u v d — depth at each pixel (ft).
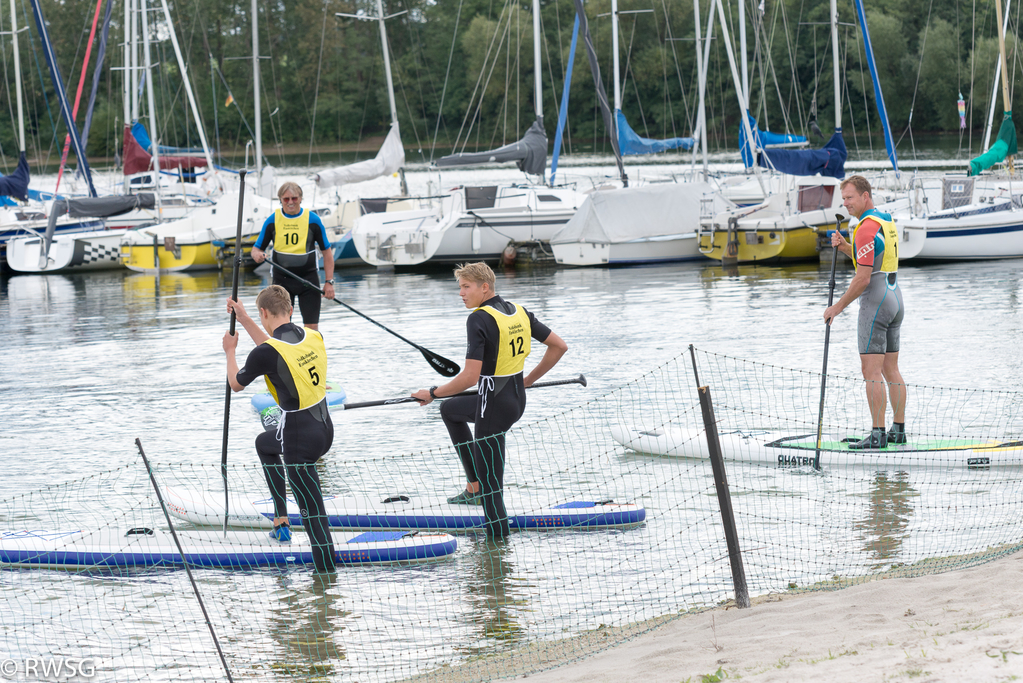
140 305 128.88
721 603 33.60
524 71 404.98
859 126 348.79
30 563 40.40
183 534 42.55
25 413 67.62
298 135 451.94
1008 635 24.43
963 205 147.84
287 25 453.99
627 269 153.17
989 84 279.28
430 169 175.22
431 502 45.16
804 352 77.97
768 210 159.33
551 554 39.86
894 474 47.75
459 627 33.65
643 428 57.11
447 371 49.16
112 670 31.63
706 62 196.03
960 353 73.92
